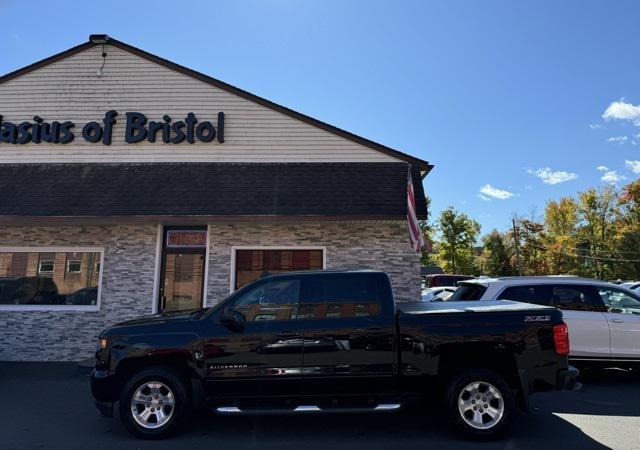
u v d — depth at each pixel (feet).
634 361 26.96
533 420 20.35
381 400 17.95
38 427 19.56
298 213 32.42
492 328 18.01
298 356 17.97
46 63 39.17
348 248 34.99
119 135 38.24
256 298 18.79
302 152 38.09
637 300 27.86
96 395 18.25
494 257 165.37
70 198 33.83
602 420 20.31
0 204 33.30
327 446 17.29
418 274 34.63
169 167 37.22
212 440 17.97
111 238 35.53
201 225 36.11
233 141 38.17
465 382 17.84
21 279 35.83
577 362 27.27
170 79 38.88
